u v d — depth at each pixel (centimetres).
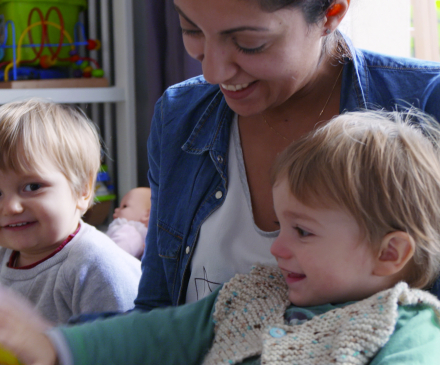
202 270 99
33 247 124
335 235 78
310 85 92
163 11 199
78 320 100
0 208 120
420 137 84
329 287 81
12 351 71
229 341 85
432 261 81
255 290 89
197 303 92
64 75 223
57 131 125
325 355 75
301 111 95
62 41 212
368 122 84
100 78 218
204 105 107
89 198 136
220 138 99
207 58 79
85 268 125
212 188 100
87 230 132
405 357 70
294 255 82
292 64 79
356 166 78
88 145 132
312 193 79
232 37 76
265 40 75
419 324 75
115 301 125
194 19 76
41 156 120
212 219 99
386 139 81
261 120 97
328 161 79
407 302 76
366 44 138
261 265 92
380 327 73
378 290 81
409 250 78
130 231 203
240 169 97
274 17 74
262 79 80
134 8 232
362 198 77
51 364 74
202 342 88
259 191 95
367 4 134
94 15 228
